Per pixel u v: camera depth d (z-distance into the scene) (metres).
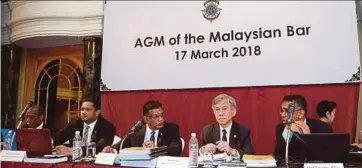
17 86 4.64
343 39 3.19
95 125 3.77
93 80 4.05
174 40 3.65
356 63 3.14
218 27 3.53
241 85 3.41
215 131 3.40
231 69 3.45
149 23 3.75
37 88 4.63
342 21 3.21
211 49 3.53
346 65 3.16
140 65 3.73
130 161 2.26
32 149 2.61
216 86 3.48
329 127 3.13
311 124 3.17
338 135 2.00
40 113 3.98
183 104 3.57
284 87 3.31
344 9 3.22
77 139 2.79
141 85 3.71
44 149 2.61
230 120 3.38
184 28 3.63
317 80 3.21
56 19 4.15
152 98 3.66
